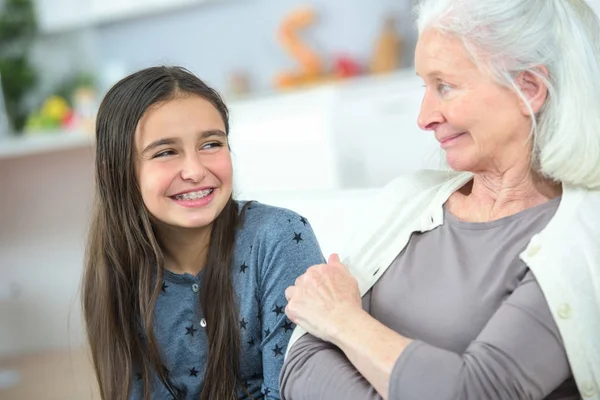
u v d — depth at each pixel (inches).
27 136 155.9
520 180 44.3
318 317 43.4
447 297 43.8
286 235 53.1
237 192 67.4
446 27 42.5
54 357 142.9
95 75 178.7
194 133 49.7
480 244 44.6
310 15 168.6
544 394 38.4
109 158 51.6
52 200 152.4
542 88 42.0
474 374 37.6
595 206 41.5
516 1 41.3
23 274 154.5
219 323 52.7
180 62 185.0
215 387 52.8
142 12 170.2
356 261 49.9
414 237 48.3
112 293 54.1
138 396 54.8
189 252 53.8
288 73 170.7
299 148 155.3
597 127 41.4
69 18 171.6
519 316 38.6
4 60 168.1
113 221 52.9
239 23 178.7
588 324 38.3
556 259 39.3
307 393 42.7
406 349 39.3
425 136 140.8
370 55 167.9
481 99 42.1
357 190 64.2
